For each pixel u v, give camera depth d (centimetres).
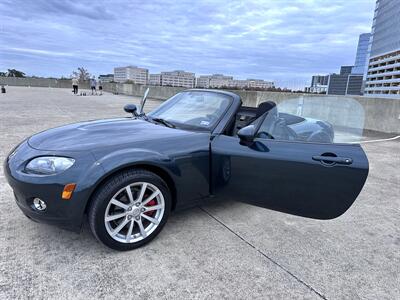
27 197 221
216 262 233
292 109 311
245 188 270
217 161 278
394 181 454
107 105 1488
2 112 1044
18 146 268
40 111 1123
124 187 231
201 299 194
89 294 193
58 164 220
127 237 241
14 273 208
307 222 309
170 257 237
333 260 244
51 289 195
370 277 225
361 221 318
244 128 265
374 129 941
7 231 261
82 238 257
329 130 277
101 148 234
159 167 246
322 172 249
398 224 314
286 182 256
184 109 344
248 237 273
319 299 199
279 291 205
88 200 222
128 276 212
